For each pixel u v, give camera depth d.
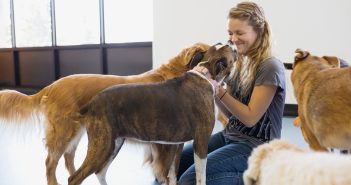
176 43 5.52
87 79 2.19
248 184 0.82
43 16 7.65
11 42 8.22
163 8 5.55
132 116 1.49
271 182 0.70
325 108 1.68
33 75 8.06
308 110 1.80
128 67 6.79
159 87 1.53
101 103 1.49
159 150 1.95
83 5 7.07
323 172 0.59
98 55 7.07
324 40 4.60
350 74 1.66
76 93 2.12
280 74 1.73
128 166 2.86
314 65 1.89
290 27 4.75
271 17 4.82
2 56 8.36
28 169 2.83
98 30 6.97
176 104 1.51
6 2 8.12
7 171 2.79
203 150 1.56
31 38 7.93
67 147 2.12
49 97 2.17
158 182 2.50
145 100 1.49
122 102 1.48
